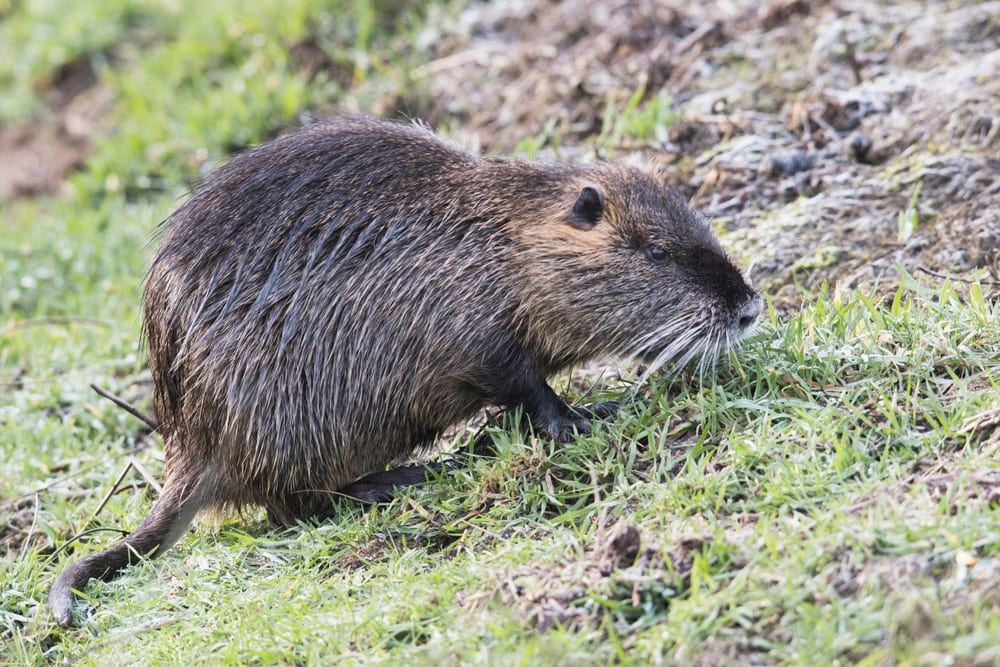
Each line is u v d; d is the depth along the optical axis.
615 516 10.03
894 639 7.54
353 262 11.58
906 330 10.95
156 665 9.59
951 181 14.02
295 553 11.00
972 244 13.05
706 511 9.46
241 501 11.98
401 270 11.55
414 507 11.02
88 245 19.23
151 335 12.20
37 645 10.62
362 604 9.70
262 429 11.52
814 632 7.82
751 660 7.89
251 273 11.63
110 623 10.66
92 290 18.27
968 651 7.19
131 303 17.44
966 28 16.36
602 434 10.95
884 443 9.76
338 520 11.51
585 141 17.55
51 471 14.04
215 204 12.06
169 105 22.86
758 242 14.21
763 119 16.39
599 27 19.66
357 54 21.39
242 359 11.52
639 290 11.52
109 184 21.62
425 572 10.04
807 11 18.00
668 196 11.91
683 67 17.92
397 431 11.83
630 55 18.86
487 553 9.91
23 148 25.06
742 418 10.62
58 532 12.66
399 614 9.29
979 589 7.75
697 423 10.85
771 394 10.71
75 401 15.20
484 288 11.54
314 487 11.74
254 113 21.34
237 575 10.80
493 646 8.47
